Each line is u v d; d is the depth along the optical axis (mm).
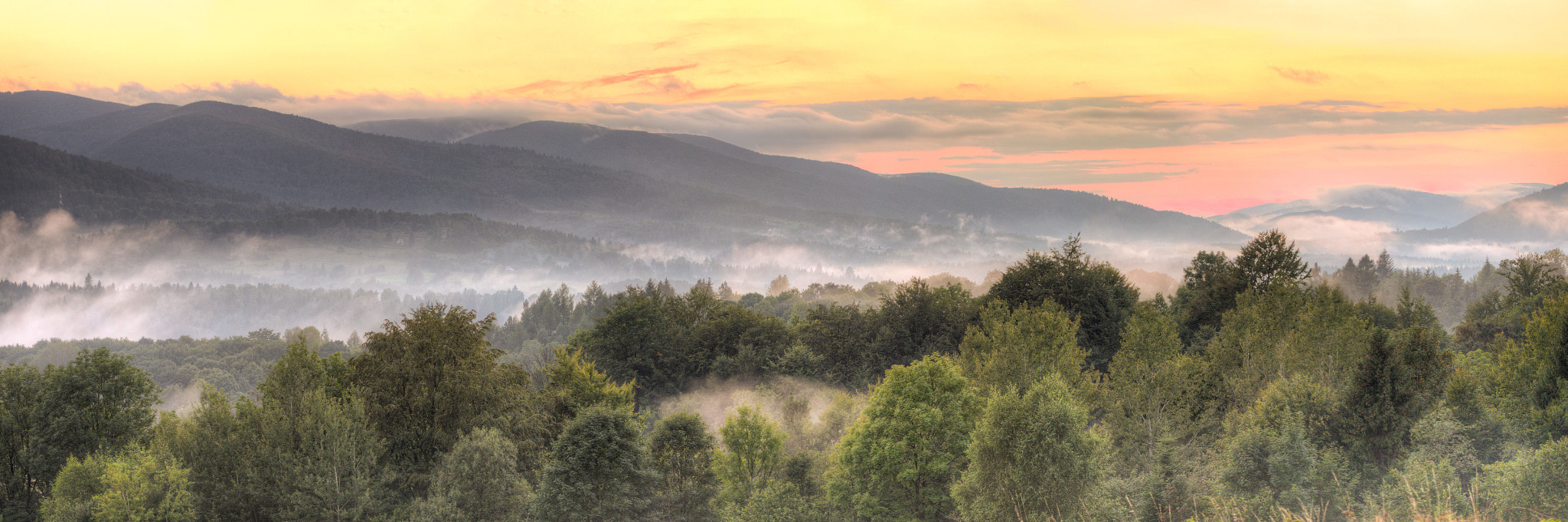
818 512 32844
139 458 32812
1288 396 32969
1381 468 29094
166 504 31734
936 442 33344
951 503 31859
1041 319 44156
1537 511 18797
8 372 40062
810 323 72688
